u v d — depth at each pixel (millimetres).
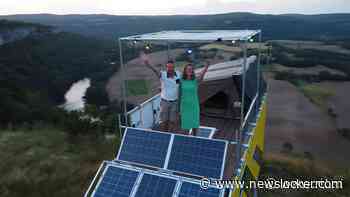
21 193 7691
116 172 4801
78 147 11344
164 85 5672
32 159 9805
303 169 9812
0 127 15141
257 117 6617
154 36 5355
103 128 15477
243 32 5816
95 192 4672
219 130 6047
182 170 4562
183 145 4762
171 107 5734
